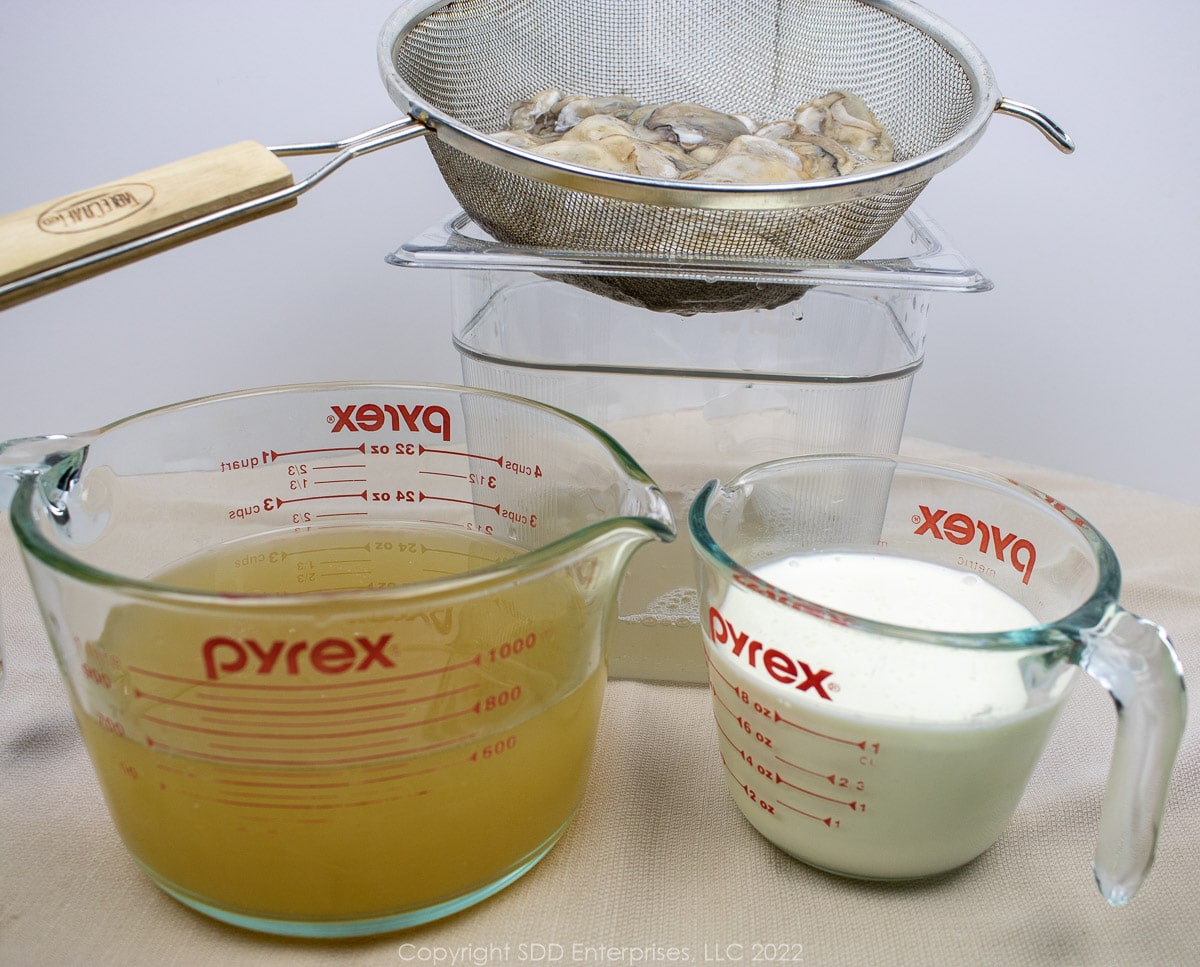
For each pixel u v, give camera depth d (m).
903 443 1.23
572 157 0.69
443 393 0.70
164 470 0.67
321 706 0.46
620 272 0.65
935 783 0.53
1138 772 0.50
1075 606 0.59
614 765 0.71
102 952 0.54
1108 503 1.08
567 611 0.53
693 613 0.78
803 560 0.67
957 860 0.58
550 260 0.66
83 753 0.71
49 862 0.61
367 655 0.46
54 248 0.51
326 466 0.72
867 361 0.73
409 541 0.70
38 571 0.50
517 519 0.73
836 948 0.56
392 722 0.47
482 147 0.64
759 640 0.55
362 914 0.52
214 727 0.47
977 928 0.58
